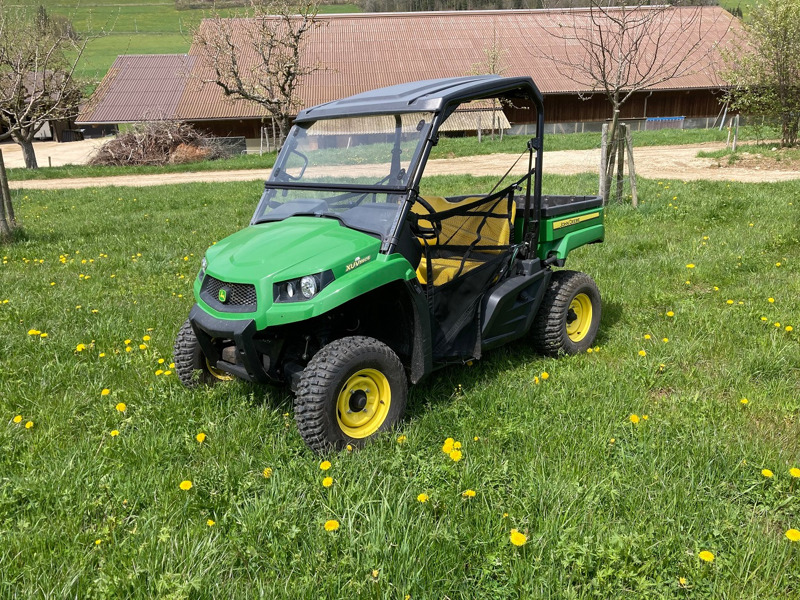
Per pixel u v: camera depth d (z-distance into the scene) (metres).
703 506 3.07
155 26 85.44
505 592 2.59
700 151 20.38
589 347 5.27
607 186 11.20
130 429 3.99
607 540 2.81
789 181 13.28
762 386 4.42
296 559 2.73
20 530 2.99
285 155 4.52
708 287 6.66
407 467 3.47
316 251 3.65
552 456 3.52
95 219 12.77
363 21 43.38
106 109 37.38
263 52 30.50
